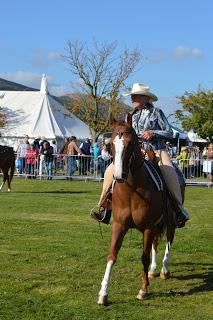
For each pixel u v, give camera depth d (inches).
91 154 1272.1
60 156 1234.6
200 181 1164.5
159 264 410.3
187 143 1855.3
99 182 1167.6
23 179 1206.3
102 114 2027.6
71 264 397.7
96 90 2014.0
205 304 314.7
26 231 526.6
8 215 625.6
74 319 282.7
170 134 350.6
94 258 417.7
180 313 297.0
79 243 473.7
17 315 284.8
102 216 350.3
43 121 1756.9
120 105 2032.5
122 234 314.5
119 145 297.3
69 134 1760.6
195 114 2084.2
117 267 392.5
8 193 881.5
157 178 324.8
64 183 1106.7
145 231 317.7
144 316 289.6
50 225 564.1
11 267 385.4
